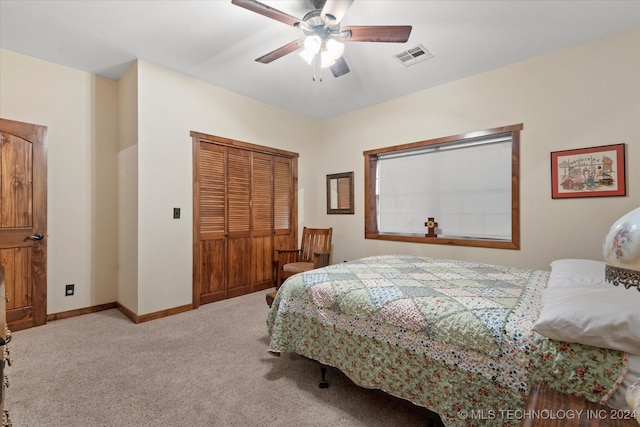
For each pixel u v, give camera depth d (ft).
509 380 3.81
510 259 9.70
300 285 6.46
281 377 6.38
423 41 8.33
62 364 6.80
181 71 10.27
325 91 11.84
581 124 8.43
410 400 4.66
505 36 8.07
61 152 9.73
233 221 12.13
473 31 7.85
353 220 14.01
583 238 8.43
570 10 7.00
